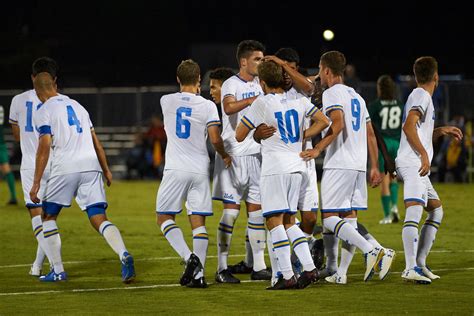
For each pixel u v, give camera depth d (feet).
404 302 72.74
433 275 85.35
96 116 270.46
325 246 85.66
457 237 119.96
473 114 235.40
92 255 107.14
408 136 81.41
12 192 177.58
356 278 86.02
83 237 125.18
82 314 69.97
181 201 83.41
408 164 82.79
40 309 72.28
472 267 93.45
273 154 78.79
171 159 83.05
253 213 86.07
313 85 84.12
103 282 86.53
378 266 80.69
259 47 86.79
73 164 84.99
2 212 163.43
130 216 155.33
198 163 82.79
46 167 90.58
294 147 79.20
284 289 79.51
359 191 83.20
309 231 86.99
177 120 82.89
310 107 79.56
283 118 78.59
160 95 268.00
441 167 222.28
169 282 85.87
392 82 138.72
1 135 176.35
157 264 98.68
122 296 77.77
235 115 86.38
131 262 83.76
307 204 85.61
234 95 85.92
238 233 127.03
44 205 86.33
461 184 214.69
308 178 84.89
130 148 253.44
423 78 83.05
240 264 91.91
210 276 89.86
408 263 82.02
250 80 87.30
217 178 86.94
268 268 89.51
